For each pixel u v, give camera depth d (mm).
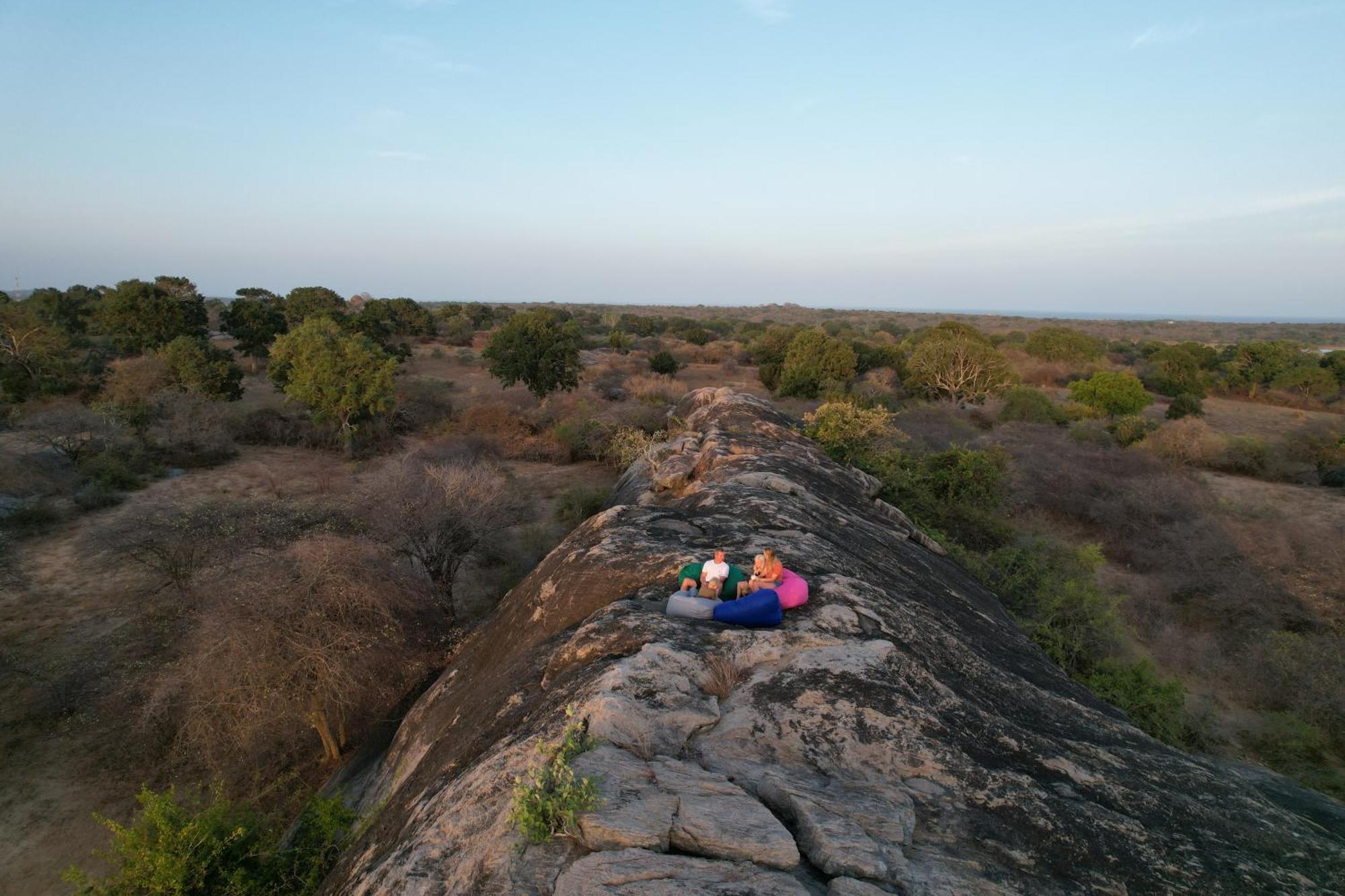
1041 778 4871
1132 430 31328
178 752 9758
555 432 30172
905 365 46969
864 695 5145
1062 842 4172
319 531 11578
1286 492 26422
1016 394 36375
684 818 3699
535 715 5234
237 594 9008
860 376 47188
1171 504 20125
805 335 43375
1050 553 14672
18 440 24750
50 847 8547
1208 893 4055
